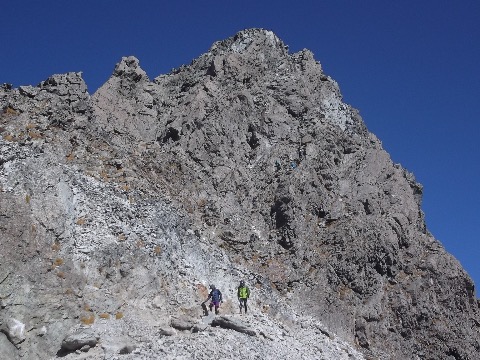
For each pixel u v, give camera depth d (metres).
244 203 47.66
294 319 39.88
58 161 36.97
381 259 46.84
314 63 61.19
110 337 29.61
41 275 30.12
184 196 44.44
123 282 32.81
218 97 53.41
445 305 46.78
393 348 43.28
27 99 42.75
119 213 36.22
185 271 35.62
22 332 28.17
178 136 50.00
